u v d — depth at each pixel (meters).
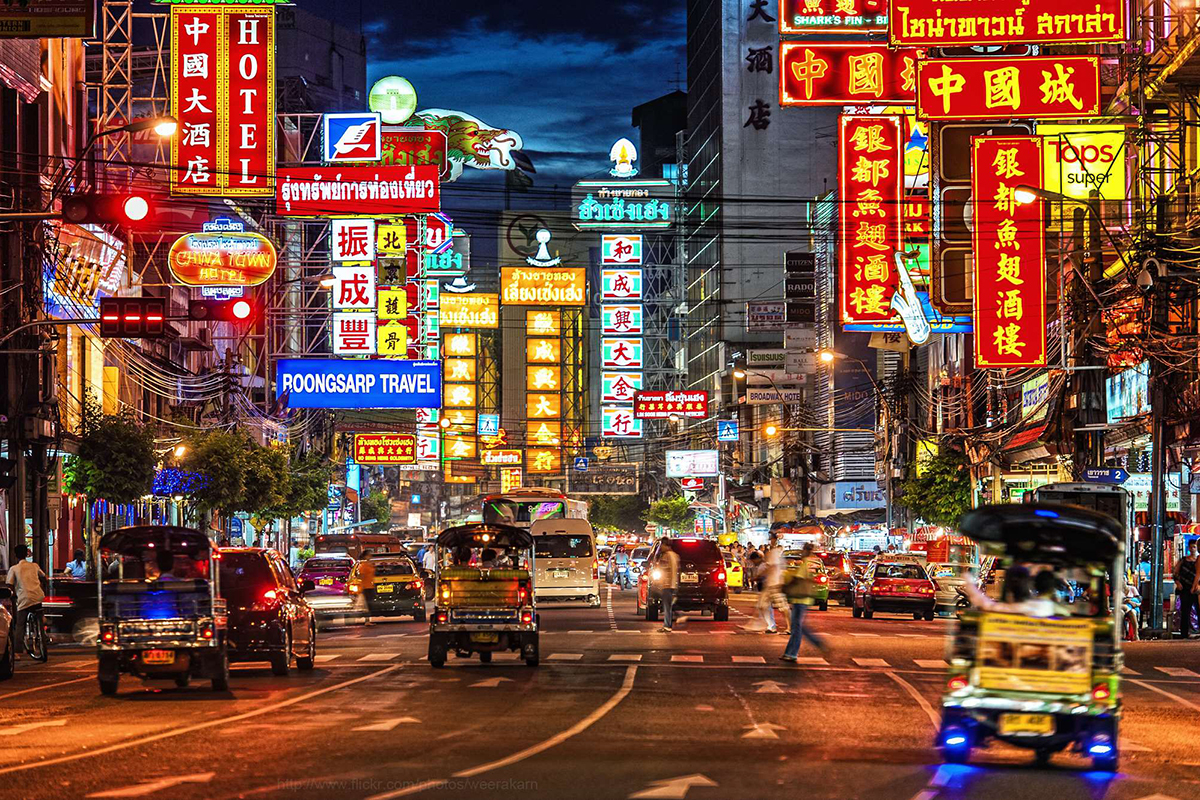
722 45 151.88
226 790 14.23
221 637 25.22
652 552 49.03
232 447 66.25
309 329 95.44
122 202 29.39
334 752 17.11
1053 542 18.27
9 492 48.31
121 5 63.91
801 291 122.69
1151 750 18.66
